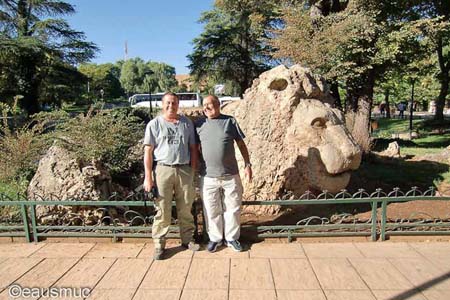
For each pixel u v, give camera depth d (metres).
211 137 3.99
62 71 29.27
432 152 12.60
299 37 12.47
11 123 7.57
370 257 3.99
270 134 5.62
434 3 15.20
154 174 3.94
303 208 5.68
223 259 3.98
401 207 5.82
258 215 5.54
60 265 3.91
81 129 5.29
